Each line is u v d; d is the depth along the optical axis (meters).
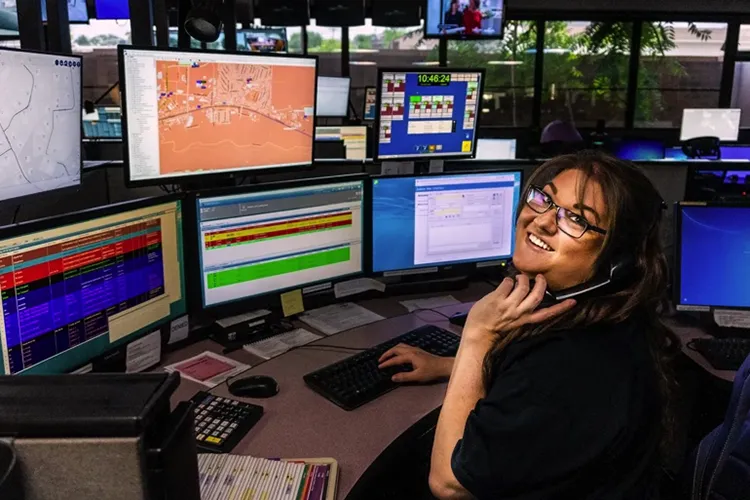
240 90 1.76
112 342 1.42
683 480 1.30
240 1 6.66
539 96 7.63
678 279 1.86
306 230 1.81
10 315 1.18
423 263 2.05
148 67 1.57
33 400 0.59
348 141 6.03
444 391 1.48
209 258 1.64
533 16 7.31
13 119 1.46
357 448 1.23
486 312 1.06
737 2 7.14
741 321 1.83
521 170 2.08
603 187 0.94
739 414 1.05
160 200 1.48
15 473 0.56
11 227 1.16
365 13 6.92
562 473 0.85
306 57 1.88
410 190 1.96
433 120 2.13
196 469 0.66
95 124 5.65
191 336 1.70
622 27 7.38
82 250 1.31
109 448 0.57
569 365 0.88
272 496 1.05
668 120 7.81
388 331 1.82
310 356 1.65
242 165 1.84
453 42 7.63
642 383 0.89
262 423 1.31
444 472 1.01
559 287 0.99
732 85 7.46
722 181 2.15
